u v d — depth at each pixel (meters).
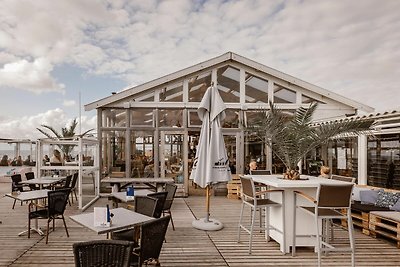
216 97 5.95
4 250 4.59
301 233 4.63
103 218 3.24
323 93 10.65
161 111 10.38
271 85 10.73
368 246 4.89
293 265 4.09
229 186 9.52
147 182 8.14
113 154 10.16
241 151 10.45
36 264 4.05
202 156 5.88
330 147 10.06
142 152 10.24
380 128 7.25
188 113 10.39
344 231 5.78
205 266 4.03
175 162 10.35
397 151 7.21
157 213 4.73
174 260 4.22
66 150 14.87
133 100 10.27
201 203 8.70
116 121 10.24
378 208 5.68
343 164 9.51
